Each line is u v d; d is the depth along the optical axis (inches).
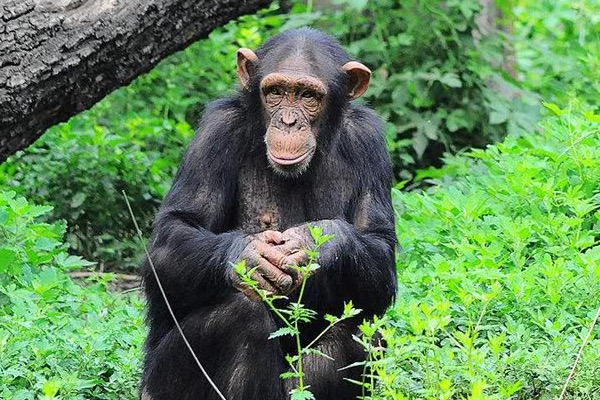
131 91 772.6
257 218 440.1
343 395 424.2
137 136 720.3
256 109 434.0
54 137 675.4
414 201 575.2
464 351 389.1
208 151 435.2
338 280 414.9
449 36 823.7
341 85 437.1
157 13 495.2
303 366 418.9
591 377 397.7
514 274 472.1
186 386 403.5
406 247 537.3
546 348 419.2
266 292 363.9
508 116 788.6
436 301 443.5
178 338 403.9
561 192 538.3
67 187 655.1
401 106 801.6
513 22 952.9
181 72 788.6
